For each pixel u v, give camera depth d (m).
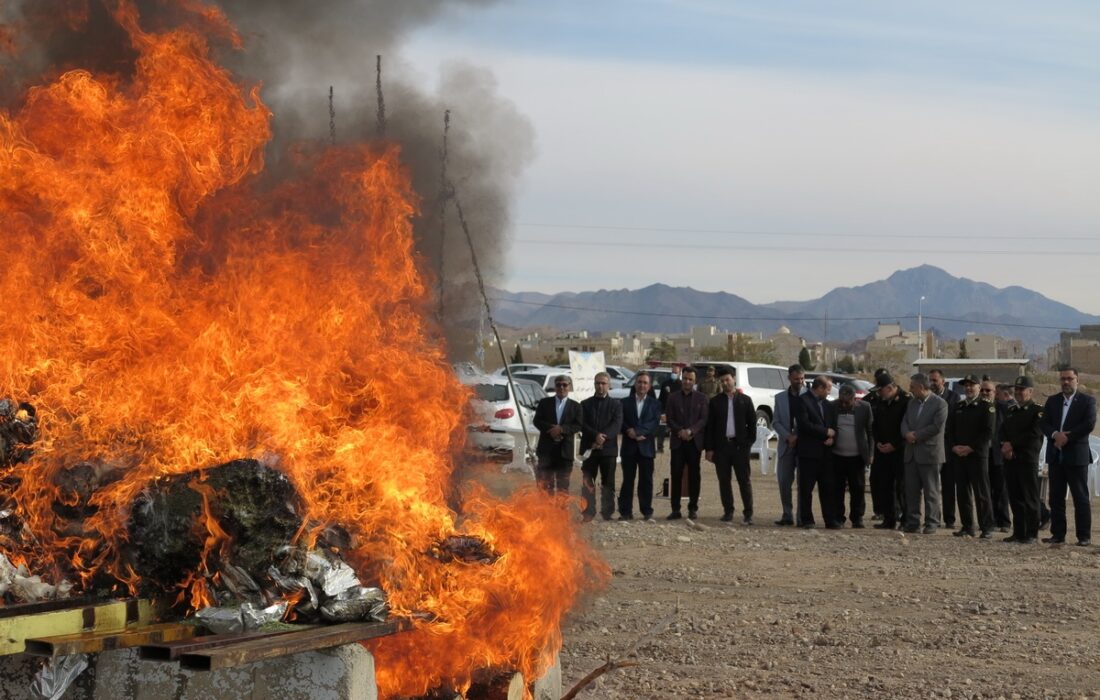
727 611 10.41
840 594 11.36
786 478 17.11
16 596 5.10
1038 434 15.16
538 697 6.19
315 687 4.77
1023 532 15.27
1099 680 8.06
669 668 8.35
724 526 16.80
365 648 4.93
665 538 15.02
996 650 8.97
